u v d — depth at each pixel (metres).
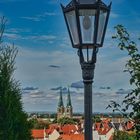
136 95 6.10
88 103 5.07
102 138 112.69
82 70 5.12
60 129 142.25
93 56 5.10
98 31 5.05
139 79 6.10
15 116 19.34
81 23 5.02
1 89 18.36
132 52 6.23
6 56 18.83
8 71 18.69
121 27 6.30
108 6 5.10
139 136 6.06
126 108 6.16
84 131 5.04
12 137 18.19
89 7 4.96
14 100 19.73
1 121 18.12
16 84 20.77
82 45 5.04
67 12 5.12
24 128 25.72
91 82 5.11
